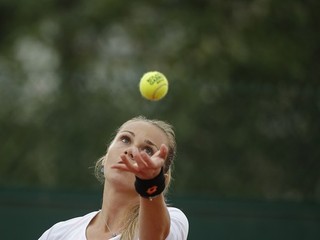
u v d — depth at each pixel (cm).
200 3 4781
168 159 1205
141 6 4912
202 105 2852
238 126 2858
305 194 2870
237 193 2852
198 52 4578
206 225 2839
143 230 1053
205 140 2852
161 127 1201
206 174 2847
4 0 4975
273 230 2850
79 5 5000
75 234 1216
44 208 2842
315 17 4550
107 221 1195
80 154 2866
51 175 2862
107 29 5019
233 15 4678
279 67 4469
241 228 2839
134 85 2866
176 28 4809
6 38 5028
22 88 2888
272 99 2870
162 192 1038
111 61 4956
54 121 2870
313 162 2867
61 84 2888
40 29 5006
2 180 2862
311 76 4412
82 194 2845
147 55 4844
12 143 2878
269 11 4578
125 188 1173
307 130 2867
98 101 2866
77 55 5050
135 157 1009
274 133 2870
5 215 2842
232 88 2866
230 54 4500
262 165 2862
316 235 2852
